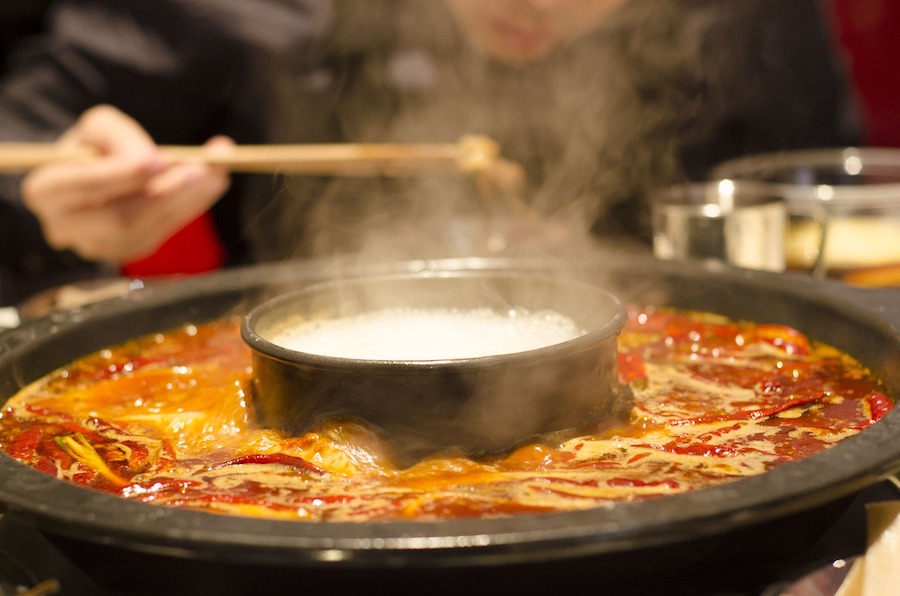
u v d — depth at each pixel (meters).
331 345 1.28
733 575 0.87
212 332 1.63
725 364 1.39
